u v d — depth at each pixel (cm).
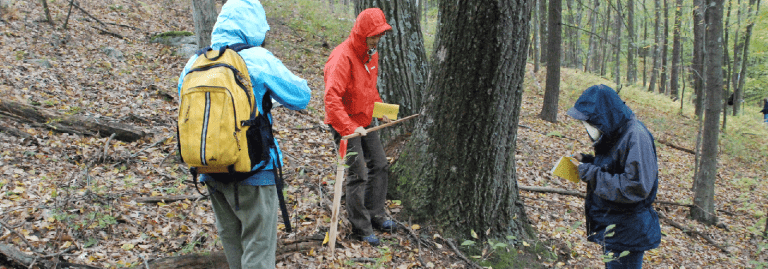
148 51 899
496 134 325
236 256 210
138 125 516
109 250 272
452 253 326
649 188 225
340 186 249
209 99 168
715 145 630
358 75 289
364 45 283
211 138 166
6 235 264
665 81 2186
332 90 274
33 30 805
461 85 319
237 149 171
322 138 573
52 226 287
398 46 417
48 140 426
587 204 266
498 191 342
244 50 187
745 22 1514
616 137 239
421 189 351
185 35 976
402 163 374
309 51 1097
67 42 805
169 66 838
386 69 415
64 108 517
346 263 287
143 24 1095
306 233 317
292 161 450
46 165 383
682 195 750
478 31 300
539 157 722
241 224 208
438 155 343
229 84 172
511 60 306
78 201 319
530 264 339
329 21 1330
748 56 1853
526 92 1409
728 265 490
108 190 346
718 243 565
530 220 422
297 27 1234
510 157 345
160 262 253
